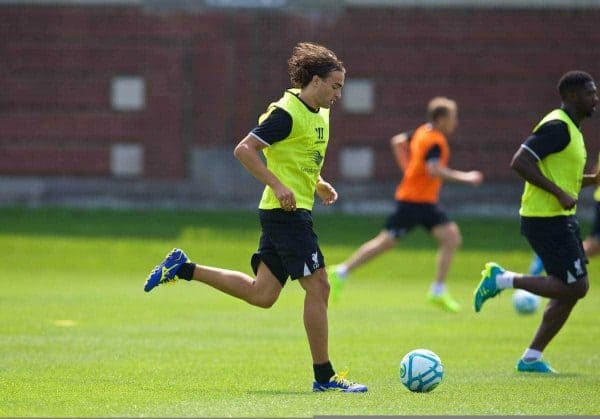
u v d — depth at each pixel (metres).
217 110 109.44
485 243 91.75
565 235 35.56
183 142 109.50
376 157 110.12
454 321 53.66
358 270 83.50
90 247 87.81
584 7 109.94
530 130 110.50
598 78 110.06
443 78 110.31
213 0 109.25
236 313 55.88
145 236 92.25
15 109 109.50
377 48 109.94
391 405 27.59
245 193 105.56
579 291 35.72
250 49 109.44
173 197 105.31
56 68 109.50
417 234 95.31
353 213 104.19
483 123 110.19
